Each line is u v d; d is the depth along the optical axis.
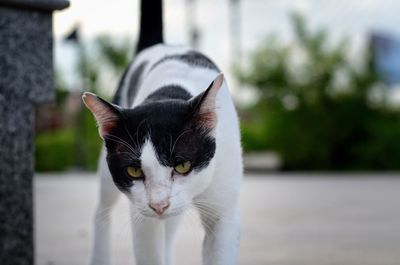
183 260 1.06
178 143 0.68
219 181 0.74
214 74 0.80
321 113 4.20
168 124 0.68
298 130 4.24
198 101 0.69
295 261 1.03
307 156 4.24
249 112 4.61
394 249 1.13
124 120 0.69
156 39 0.97
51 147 4.71
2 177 0.76
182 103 0.70
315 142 4.21
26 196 0.77
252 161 4.25
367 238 1.25
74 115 4.99
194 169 0.69
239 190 0.76
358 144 4.21
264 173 3.97
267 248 1.15
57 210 1.83
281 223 1.48
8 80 0.75
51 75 0.78
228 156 0.74
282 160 4.28
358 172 4.05
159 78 0.79
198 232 1.34
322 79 4.25
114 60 5.34
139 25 0.98
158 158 0.67
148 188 0.68
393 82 4.75
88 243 1.21
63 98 5.19
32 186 0.77
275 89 4.32
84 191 2.57
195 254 1.11
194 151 0.69
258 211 1.73
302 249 1.14
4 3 0.74
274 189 2.55
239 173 0.76
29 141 0.77
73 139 4.76
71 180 3.44
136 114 0.69
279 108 4.29
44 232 1.36
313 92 4.23
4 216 0.76
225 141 0.74
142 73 0.86
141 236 0.75
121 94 0.92
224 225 0.75
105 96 5.09
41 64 0.77
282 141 4.27
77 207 1.91
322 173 3.97
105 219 0.93
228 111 0.76
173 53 0.85
